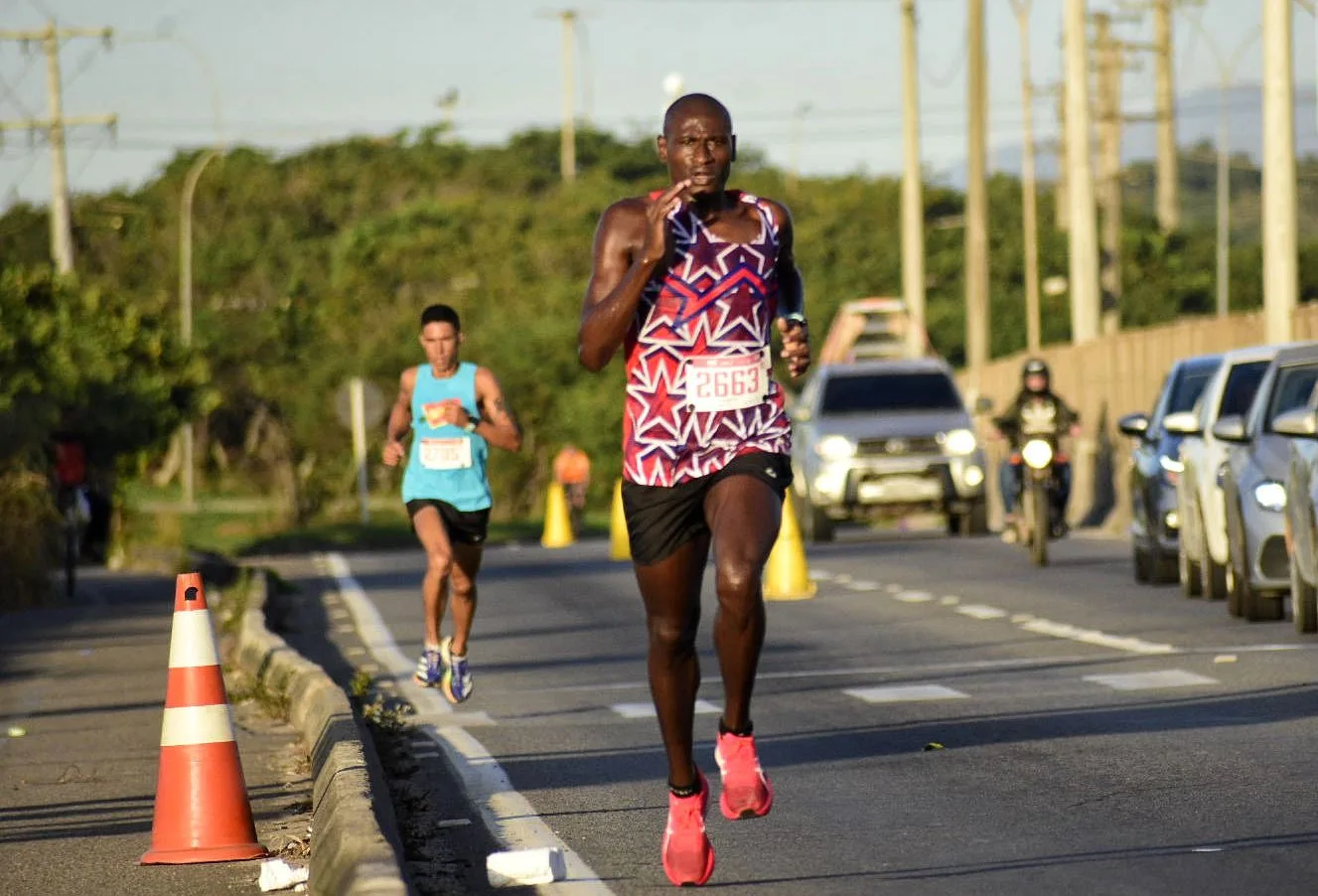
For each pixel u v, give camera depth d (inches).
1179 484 1838.1
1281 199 2416.3
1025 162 6574.8
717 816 862.5
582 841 818.2
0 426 2628.0
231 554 3801.7
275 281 7637.8
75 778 1047.0
